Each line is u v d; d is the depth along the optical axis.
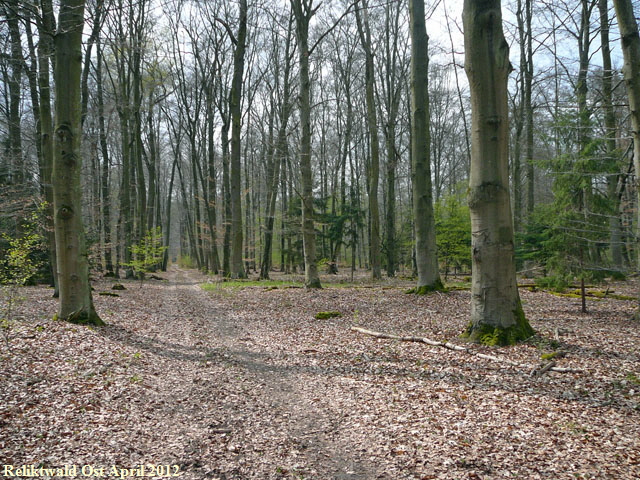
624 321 8.92
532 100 21.59
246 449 4.34
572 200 11.63
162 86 27.55
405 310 11.50
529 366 6.12
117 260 25.06
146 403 5.44
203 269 35.81
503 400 5.13
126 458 4.07
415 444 4.27
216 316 12.35
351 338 8.83
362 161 37.81
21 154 15.68
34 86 14.62
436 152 37.50
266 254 26.61
